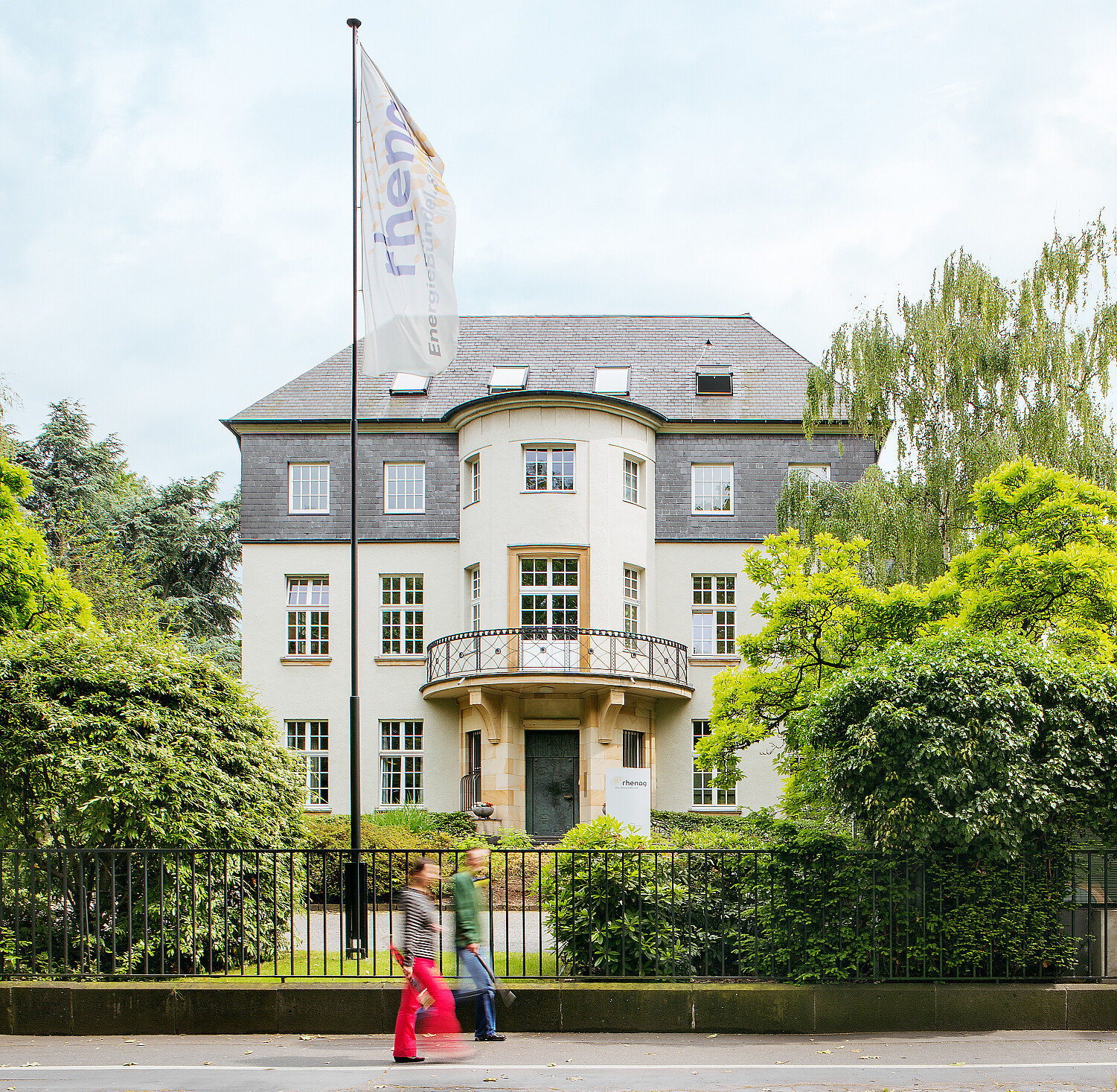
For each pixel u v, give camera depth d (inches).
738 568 1069.8
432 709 1040.2
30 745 378.3
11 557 604.4
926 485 762.2
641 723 1012.5
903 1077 271.9
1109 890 372.2
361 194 505.7
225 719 418.6
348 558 1068.5
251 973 374.9
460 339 1208.2
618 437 1026.7
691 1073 276.1
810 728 371.9
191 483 1662.2
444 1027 298.2
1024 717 346.6
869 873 356.5
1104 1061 291.1
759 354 1194.0
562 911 372.5
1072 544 463.8
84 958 351.3
